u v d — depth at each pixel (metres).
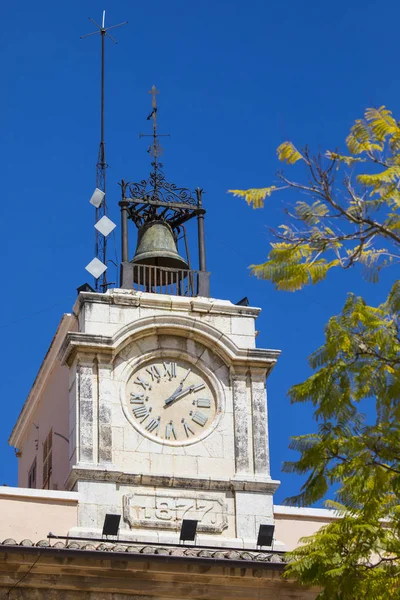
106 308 51.22
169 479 49.41
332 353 37.38
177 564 46.16
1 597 45.31
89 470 48.81
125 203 54.28
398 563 39.72
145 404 50.56
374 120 36.06
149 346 51.28
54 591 45.75
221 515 49.34
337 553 39.56
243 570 46.59
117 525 46.75
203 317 51.88
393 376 36.88
